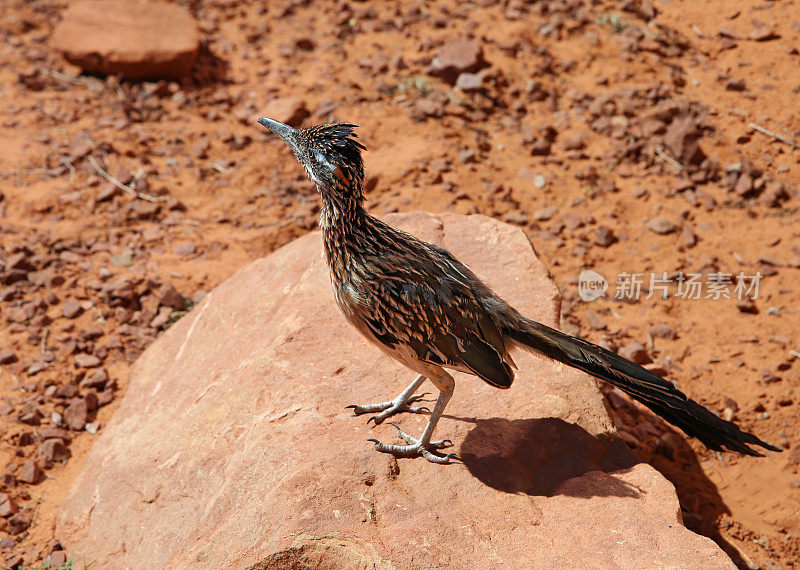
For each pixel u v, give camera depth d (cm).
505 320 493
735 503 708
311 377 571
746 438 462
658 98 1197
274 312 660
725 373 827
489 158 1129
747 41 1291
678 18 1366
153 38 1308
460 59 1270
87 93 1287
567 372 575
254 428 537
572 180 1094
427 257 504
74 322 873
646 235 1007
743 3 1367
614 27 1355
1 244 966
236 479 509
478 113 1205
